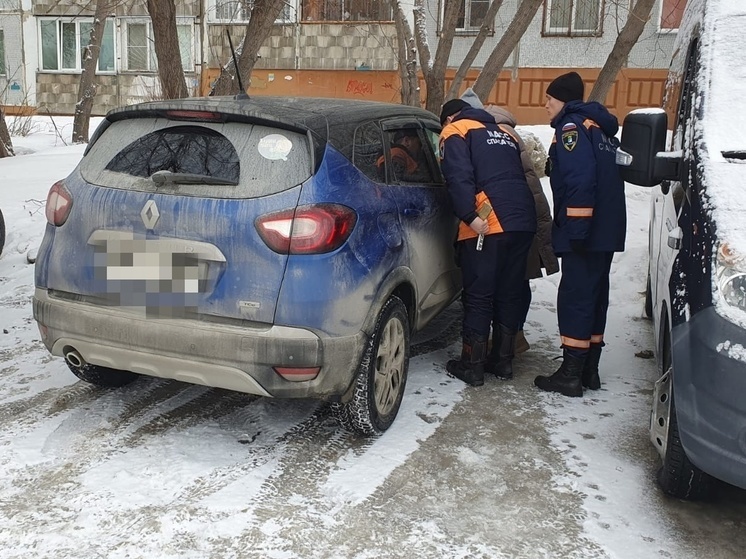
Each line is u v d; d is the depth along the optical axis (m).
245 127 3.54
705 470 2.90
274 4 8.35
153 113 3.68
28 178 10.63
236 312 3.30
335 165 3.53
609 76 9.77
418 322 4.40
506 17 18.48
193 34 21.61
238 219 3.29
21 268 7.16
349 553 2.93
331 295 3.33
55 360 4.83
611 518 3.24
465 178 4.35
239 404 4.23
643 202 9.55
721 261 2.92
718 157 3.32
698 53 3.90
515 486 3.47
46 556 2.83
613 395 4.62
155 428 3.89
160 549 2.90
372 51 20.12
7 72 24.45
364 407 3.67
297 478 3.46
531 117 19.14
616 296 6.77
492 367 4.88
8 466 3.45
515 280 4.70
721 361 2.79
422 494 3.37
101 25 16.55
